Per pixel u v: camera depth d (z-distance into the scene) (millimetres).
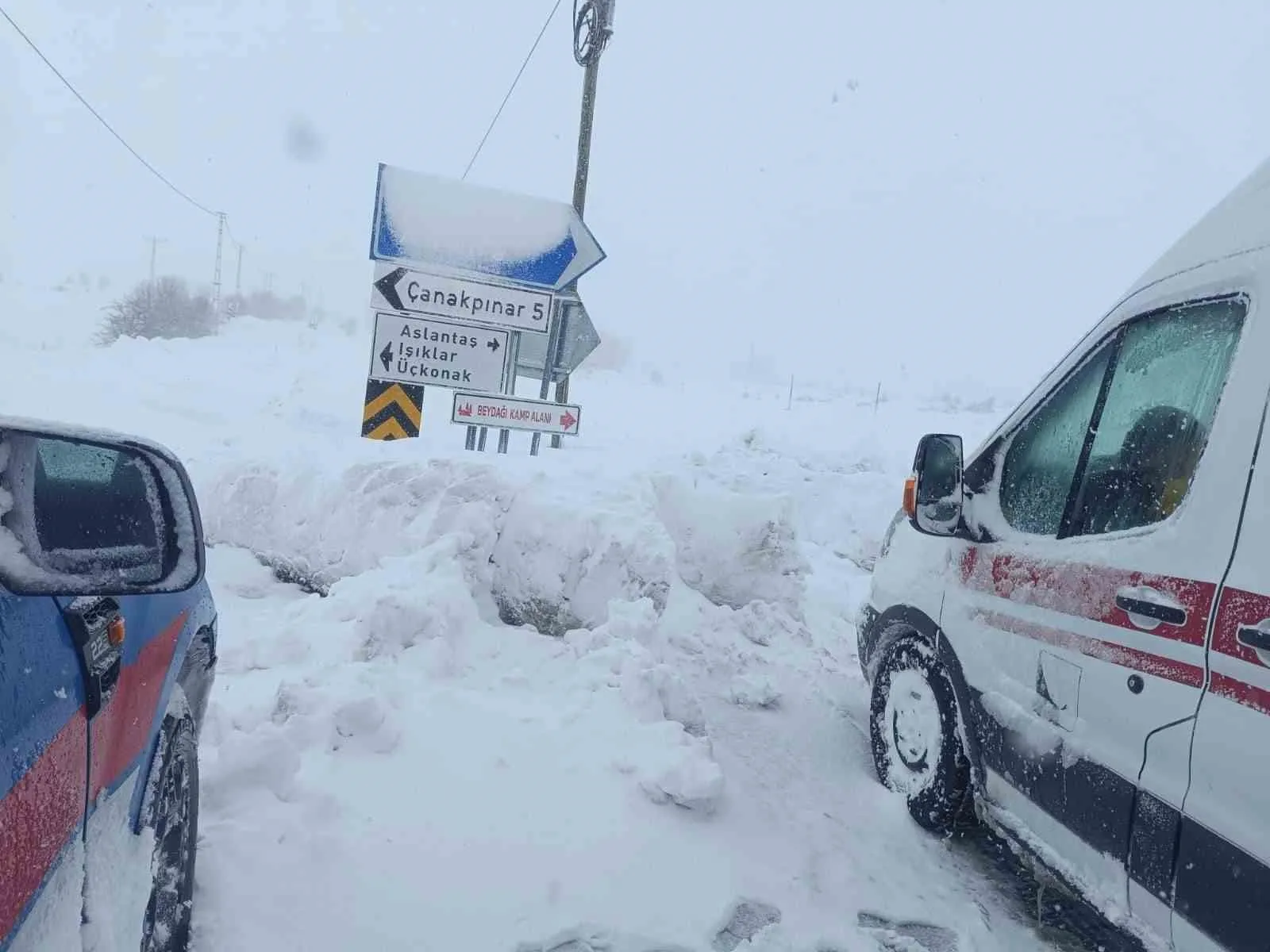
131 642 2160
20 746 1452
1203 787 2295
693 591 6316
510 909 2977
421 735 3945
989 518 3596
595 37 12930
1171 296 2869
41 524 2350
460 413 9969
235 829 3088
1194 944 2318
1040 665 3078
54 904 1555
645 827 3521
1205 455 2506
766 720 4941
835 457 14195
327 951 2682
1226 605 2275
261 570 6504
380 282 9898
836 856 3590
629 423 21859
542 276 10492
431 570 5227
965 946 3096
